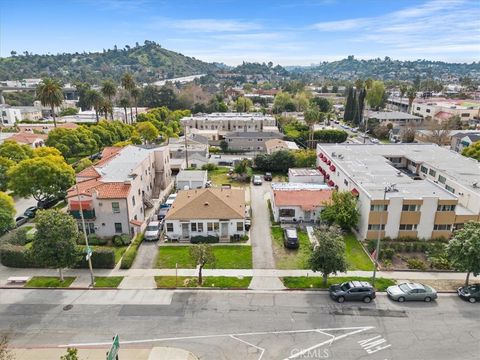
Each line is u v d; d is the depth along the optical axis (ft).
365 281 103.96
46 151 190.70
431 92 622.95
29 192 155.33
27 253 101.14
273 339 79.82
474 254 92.89
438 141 286.25
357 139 343.87
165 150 192.85
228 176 218.59
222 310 90.58
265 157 229.86
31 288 100.42
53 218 97.09
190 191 156.46
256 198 179.22
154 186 185.68
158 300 94.89
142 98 499.10
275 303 93.86
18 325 84.38
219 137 333.01
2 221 121.80
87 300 94.79
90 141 254.47
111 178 141.38
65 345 77.51
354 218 133.08
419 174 189.78
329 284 102.53
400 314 89.30
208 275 107.24
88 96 330.54
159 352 75.20
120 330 82.64
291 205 145.79
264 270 110.52
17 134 266.98
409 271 110.52
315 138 322.34
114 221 132.46
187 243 130.41
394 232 130.41
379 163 178.50
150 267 112.06
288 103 495.41
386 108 526.16
